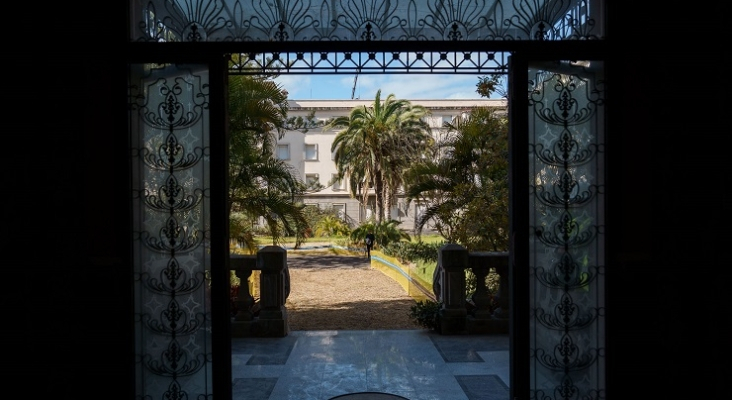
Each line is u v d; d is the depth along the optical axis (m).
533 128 3.04
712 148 2.96
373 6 3.03
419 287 9.46
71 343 2.93
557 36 3.06
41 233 2.91
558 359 3.04
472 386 3.91
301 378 4.13
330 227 23.38
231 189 7.43
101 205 2.86
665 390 2.98
